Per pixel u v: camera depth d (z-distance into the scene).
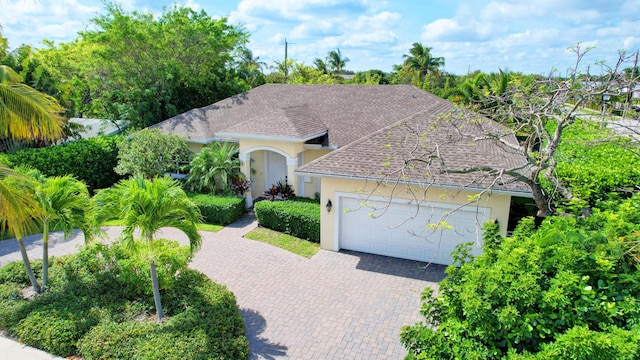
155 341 9.11
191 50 31.22
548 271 7.18
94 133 27.45
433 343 6.85
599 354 5.50
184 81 31.14
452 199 13.23
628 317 6.35
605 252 7.00
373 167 14.48
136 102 27.80
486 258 7.74
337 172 14.66
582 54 10.17
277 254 15.45
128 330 9.57
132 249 9.62
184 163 22.67
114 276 12.08
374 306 11.88
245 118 23.75
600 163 14.57
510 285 6.55
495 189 12.60
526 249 7.29
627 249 7.11
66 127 23.83
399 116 21.42
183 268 11.55
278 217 17.47
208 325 9.82
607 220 8.34
